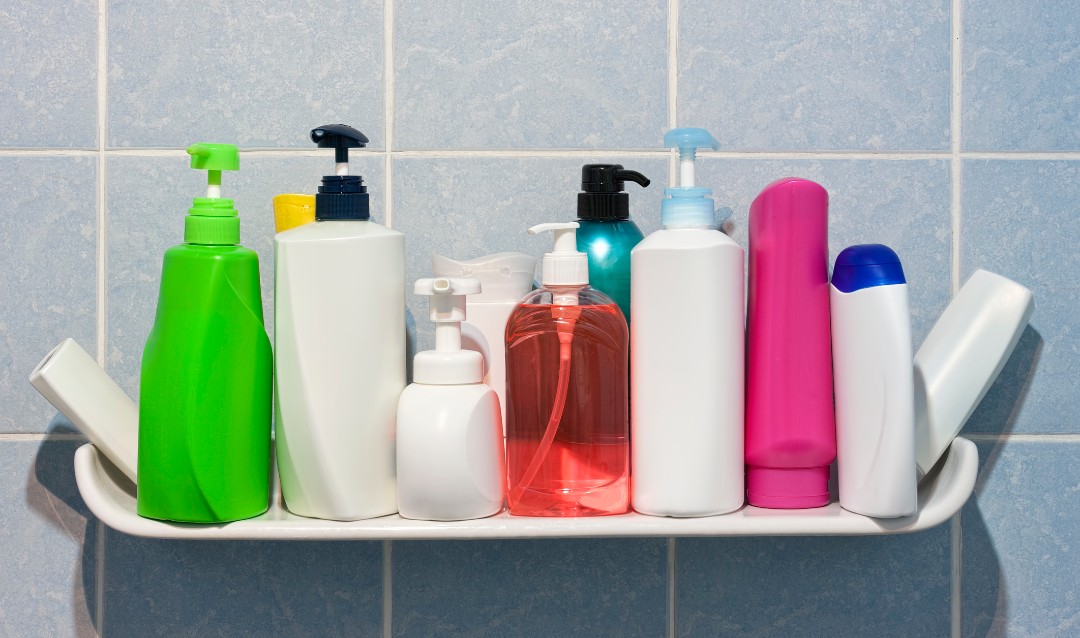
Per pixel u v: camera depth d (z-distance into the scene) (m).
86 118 0.73
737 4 0.74
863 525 0.59
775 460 0.62
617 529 0.59
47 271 0.73
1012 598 0.74
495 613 0.73
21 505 0.72
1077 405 0.74
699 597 0.73
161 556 0.72
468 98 0.73
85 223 0.73
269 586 0.72
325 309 0.59
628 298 0.65
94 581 0.72
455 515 0.59
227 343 0.59
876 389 0.59
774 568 0.73
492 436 0.60
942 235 0.74
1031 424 0.74
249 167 0.73
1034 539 0.74
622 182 0.67
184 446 0.58
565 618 0.73
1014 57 0.74
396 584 0.72
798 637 0.73
